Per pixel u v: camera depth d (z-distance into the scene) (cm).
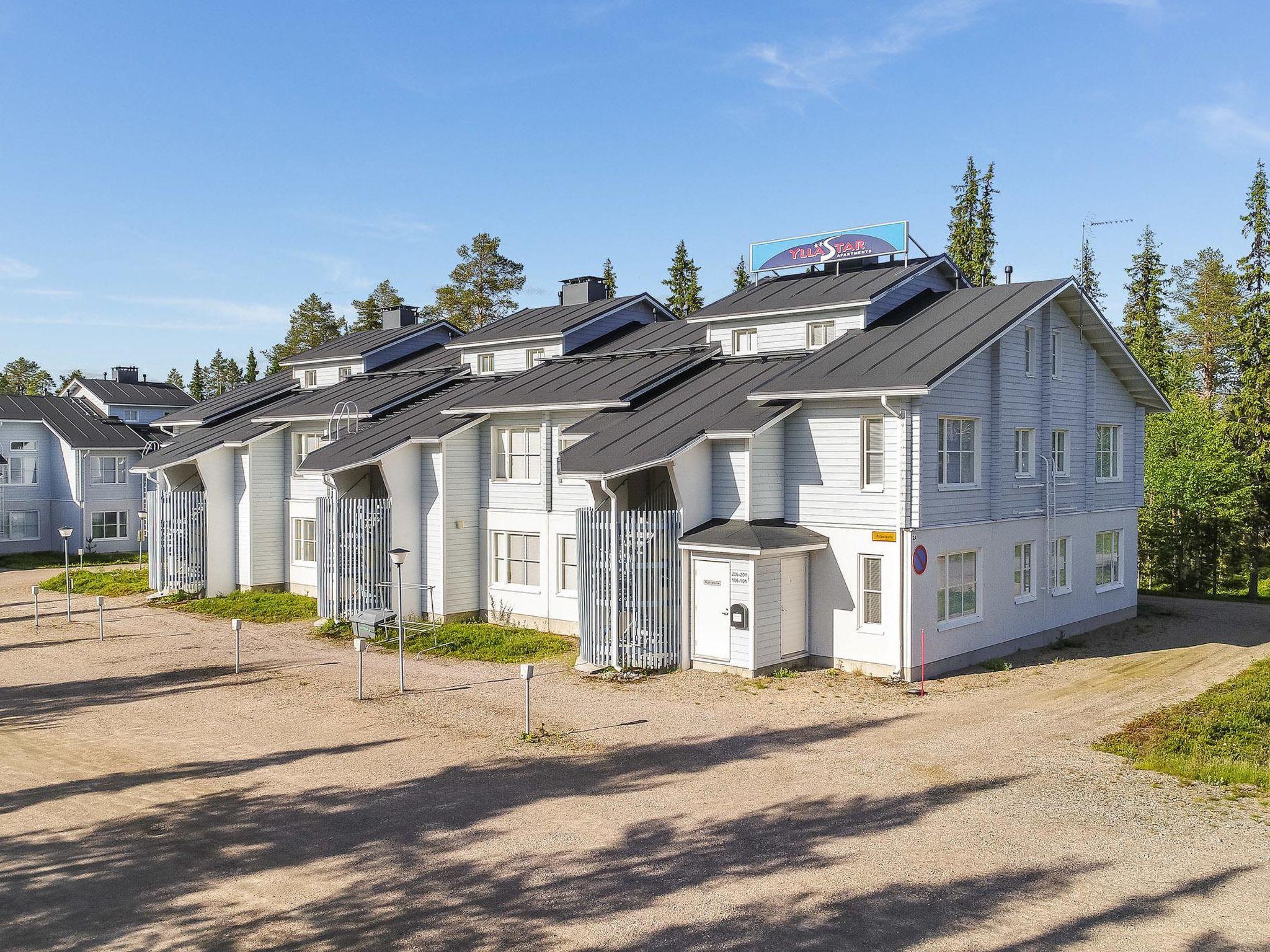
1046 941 923
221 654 2503
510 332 3478
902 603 2062
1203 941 920
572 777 1454
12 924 1002
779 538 2116
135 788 1436
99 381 6575
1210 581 4312
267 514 3503
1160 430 4350
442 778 1455
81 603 3516
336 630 2766
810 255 2977
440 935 955
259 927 984
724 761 1516
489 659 2355
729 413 2264
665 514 2178
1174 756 1520
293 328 9006
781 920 973
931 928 952
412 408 3147
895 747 1584
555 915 995
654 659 2164
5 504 5244
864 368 2155
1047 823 1234
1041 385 2519
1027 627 2473
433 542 2791
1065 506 2652
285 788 1423
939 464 2145
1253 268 4053
